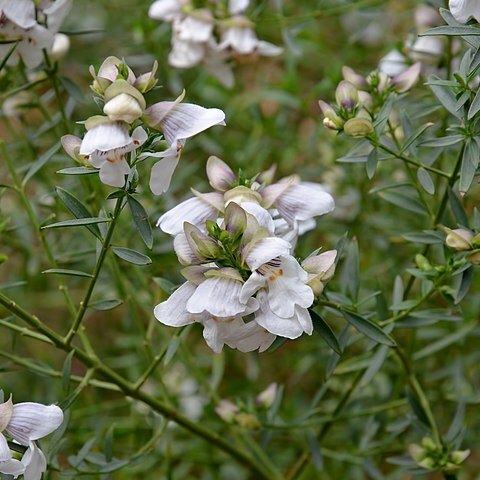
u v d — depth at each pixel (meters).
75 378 0.59
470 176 0.54
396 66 0.64
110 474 0.59
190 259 0.52
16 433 0.52
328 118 0.56
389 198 0.58
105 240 0.53
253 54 0.65
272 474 0.63
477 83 0.56
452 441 0.58
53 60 0.64
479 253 0.54
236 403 0.63
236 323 0.52
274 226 0.52
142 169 0.64
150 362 0.61
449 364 0.66
